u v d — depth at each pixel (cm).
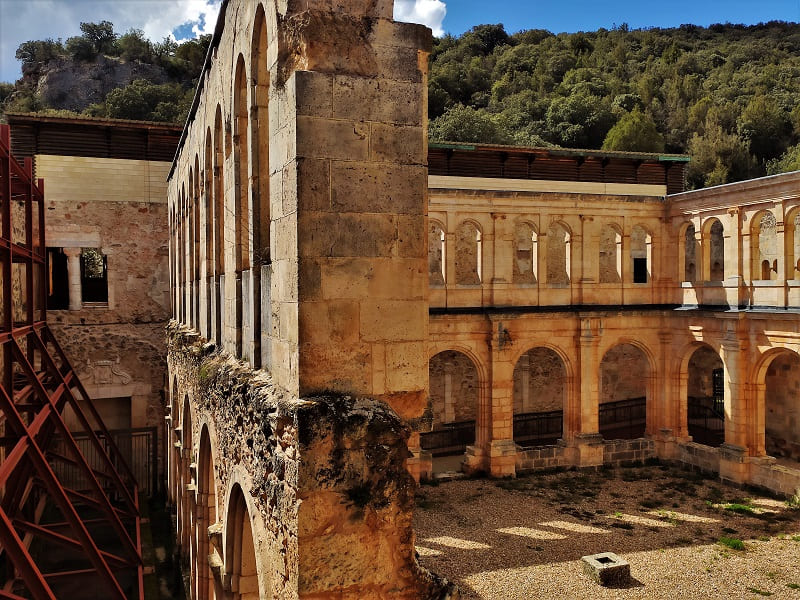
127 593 1444
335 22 585
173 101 5834
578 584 1344
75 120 2233
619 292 2353
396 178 596
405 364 600
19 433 920
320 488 539
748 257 2066
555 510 1827
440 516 1777
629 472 2227
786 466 2022
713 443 2506
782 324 1942
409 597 571
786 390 2289
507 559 1474
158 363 2300
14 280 1972
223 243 1073
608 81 6612
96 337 2245
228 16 899
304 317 566
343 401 565
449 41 8462
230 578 838
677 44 8669
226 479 817
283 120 605
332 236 575
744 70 7244
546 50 7906
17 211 2155
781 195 1942
